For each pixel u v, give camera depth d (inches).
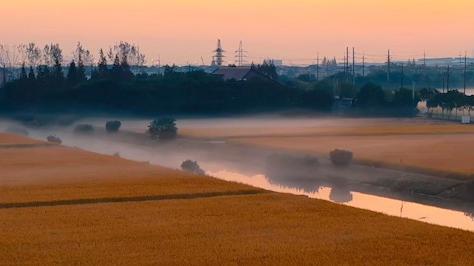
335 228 2103.8
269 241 1936.5
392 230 2068.2
